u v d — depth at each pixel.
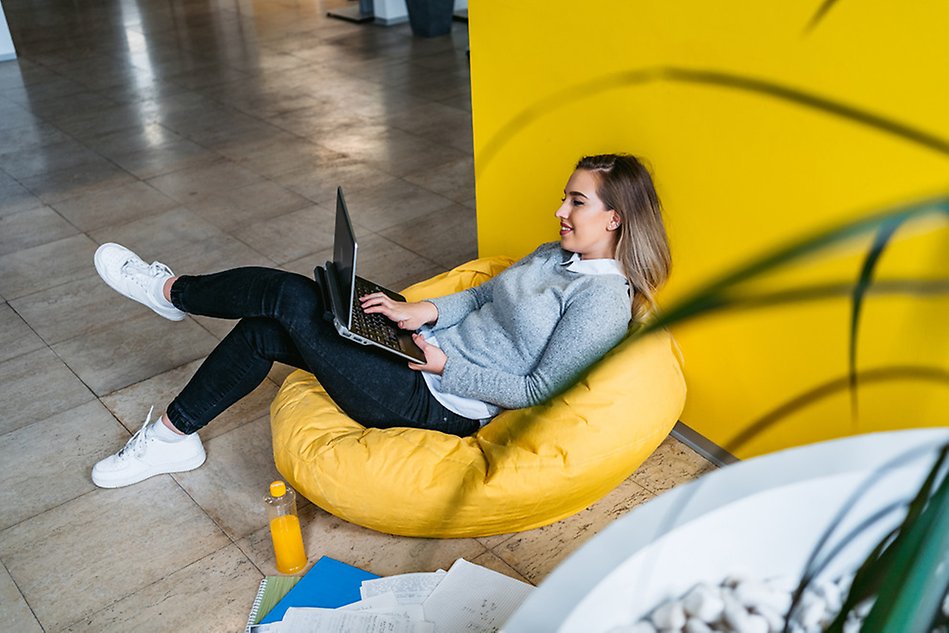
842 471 1.00
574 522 2.05
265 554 2.00
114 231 3.56
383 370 1.99
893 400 1.77
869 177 1.64
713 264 2.02
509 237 2.64
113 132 4.61
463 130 4.45
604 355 0.52
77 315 2.98
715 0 1.78
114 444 2.38
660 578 0.97
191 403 2.15
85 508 2.16
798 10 1.64
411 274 3.17
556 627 0.87
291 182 3.94
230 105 4.95
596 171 1.93
